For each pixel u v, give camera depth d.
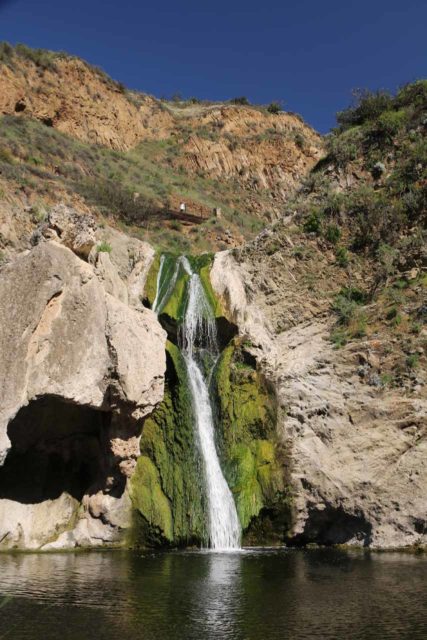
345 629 9.68
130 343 20.36
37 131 52.19
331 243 28.59
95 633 9.34
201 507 20.91
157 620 10.12
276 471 21.47
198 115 79.19
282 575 14.30
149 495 20.28
